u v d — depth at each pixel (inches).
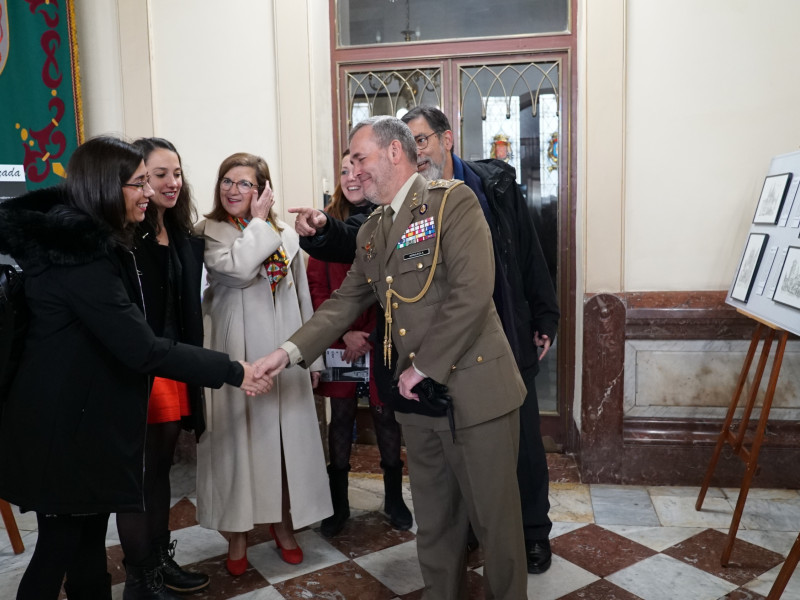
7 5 121.7
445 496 74.7
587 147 116.6
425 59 135.7
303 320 98.2
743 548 96.1
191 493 120.2
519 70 133.2
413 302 68.4
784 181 94.8
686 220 116.2
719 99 113.4
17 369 64.3
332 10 137.3
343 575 92.4
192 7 125.0
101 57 127.2
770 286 93.3
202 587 88.2
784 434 115.3
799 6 110.0
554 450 137.9
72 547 66.6
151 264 79.0
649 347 118.5
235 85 125.5
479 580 90.2
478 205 67.9
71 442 63.7
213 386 72.4
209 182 127.8
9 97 122.6
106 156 65.2
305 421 95.1
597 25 114.3
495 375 67.7
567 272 134.4
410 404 70.4
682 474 118.3
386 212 71.7
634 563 92.7
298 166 124.7
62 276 62.3
